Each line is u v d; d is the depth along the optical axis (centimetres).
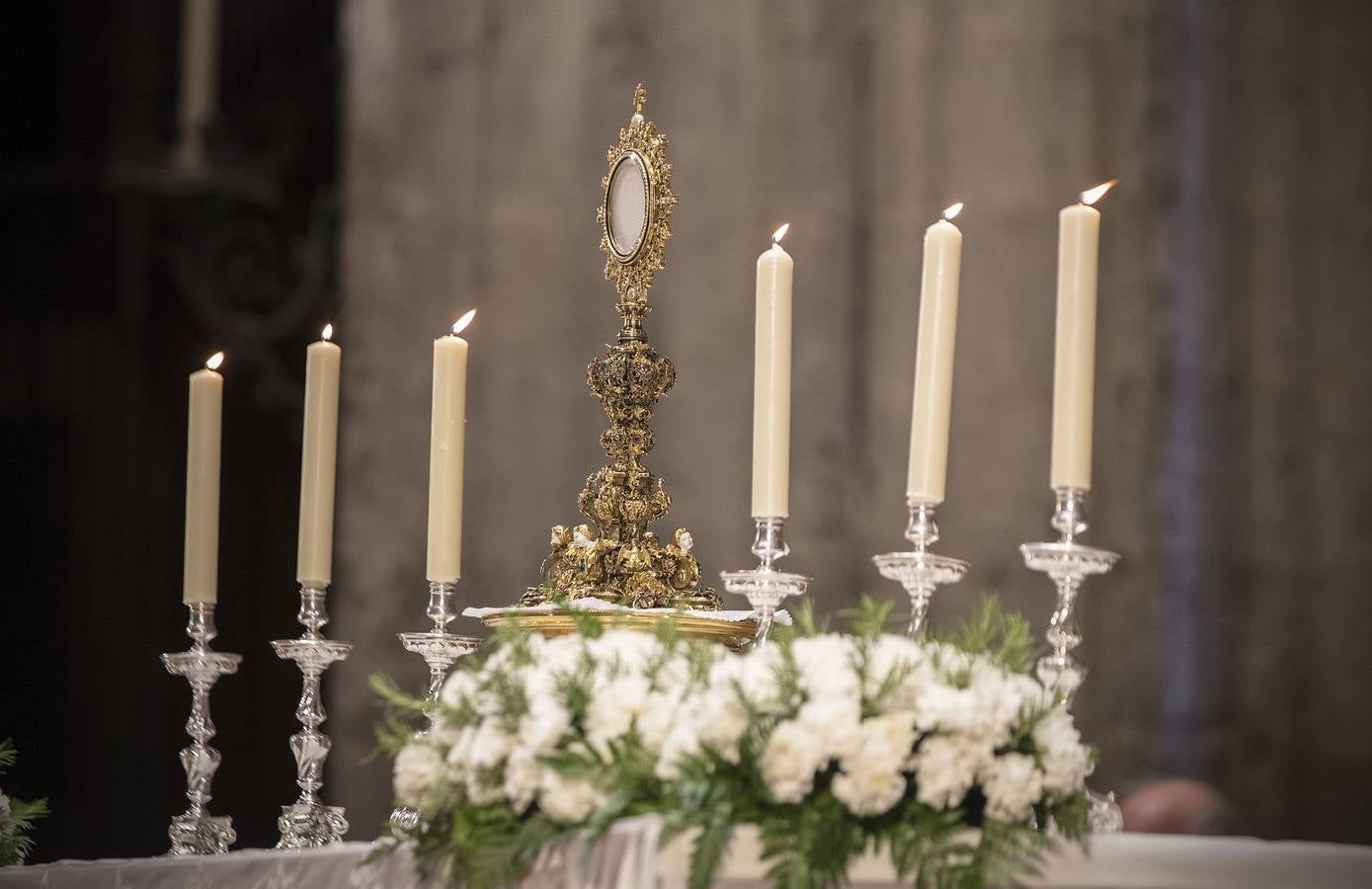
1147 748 788
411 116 845
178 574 813
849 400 816
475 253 841
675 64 838
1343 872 275
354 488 831
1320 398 802
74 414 816
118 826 800
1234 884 274
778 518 354
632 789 279
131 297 819
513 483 830
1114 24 812
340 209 838
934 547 809
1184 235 807
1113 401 804
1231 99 809
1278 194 807
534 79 845
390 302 838
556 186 841
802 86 830
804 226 827
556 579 390
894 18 826
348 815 803
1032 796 278
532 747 284
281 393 827
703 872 260
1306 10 807
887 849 273
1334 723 789
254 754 809
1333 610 794
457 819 295
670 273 831
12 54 816
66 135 819
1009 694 284
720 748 275
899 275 817
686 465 821
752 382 819
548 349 835
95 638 809
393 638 823
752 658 288
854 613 301
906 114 823
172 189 822
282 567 820
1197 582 794
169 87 824
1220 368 803
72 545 810
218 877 338
